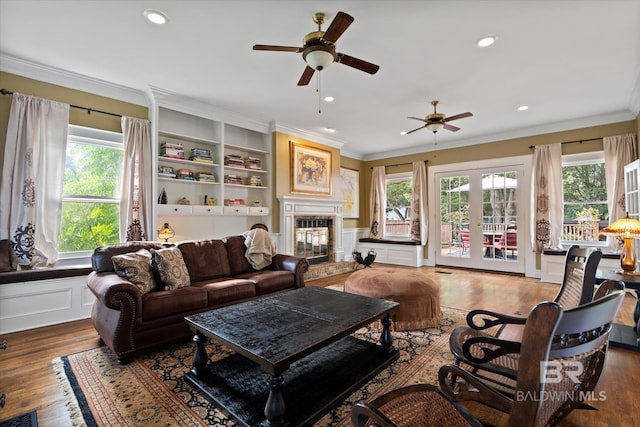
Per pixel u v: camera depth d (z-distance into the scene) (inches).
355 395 73.7
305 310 86.8
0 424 62.8
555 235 196.9
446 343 103.5
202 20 95.3
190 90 149.6
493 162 226.7
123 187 146.3
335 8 89.4
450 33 101.6
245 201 196.4
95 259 111.3
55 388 76.4
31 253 121.2
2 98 119.5
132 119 149.3
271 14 92.4
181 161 161.8
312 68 97.7
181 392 74.9
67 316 123.7
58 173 129.6
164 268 111.0
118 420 64.7
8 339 106.3
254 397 70.3
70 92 135.0
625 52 112.7
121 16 93.4
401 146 264.4
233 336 68.8
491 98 157.0
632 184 158.4
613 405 69.1
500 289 175.8
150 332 94.8
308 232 228.2
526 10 89.8
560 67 124.3
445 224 252.8
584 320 36.3
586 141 190.2
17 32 101.7
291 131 211.2
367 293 120.8
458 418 42.7
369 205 298.7
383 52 113.4
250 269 149.9
